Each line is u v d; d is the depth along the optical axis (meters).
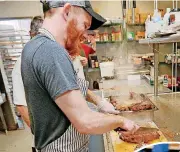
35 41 0.67
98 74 3.53
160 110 1.49
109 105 1.26
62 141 0.76
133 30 3.50
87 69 3.44
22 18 3.62
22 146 2.86
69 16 0.69
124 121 0.81
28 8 3.56
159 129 1.13
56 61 0.61
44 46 0.63
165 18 1.34
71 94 0.60
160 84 2.44
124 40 3.55
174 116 1.36
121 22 3.37
